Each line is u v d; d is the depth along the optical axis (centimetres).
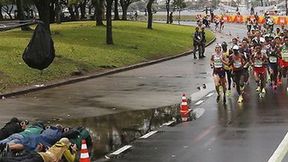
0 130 1055
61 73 2516
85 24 5488
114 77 2662
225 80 1869
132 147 1141
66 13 9806
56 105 1786
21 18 4516
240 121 1436
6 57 2555
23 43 3189
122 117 1550
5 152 907
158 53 3788
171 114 1591
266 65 2067
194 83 2380
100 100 1895
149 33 4866
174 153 1075
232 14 10381
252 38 3055
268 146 1118
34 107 1745
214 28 7375
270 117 1484
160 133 1295
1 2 5409
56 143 986
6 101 1878
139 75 2744
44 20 3075
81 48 3219
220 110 1644
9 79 2209
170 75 2723
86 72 2712
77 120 1505
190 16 11456
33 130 1035
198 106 1734
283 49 2225
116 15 7619
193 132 1297
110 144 1176
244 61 1897
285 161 995
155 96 1983
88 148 1128
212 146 1134
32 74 2366
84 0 7175
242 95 1906
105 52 3250
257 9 13200
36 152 922
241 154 1053
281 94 1980
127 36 4262
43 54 1853
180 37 5169
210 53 4153
